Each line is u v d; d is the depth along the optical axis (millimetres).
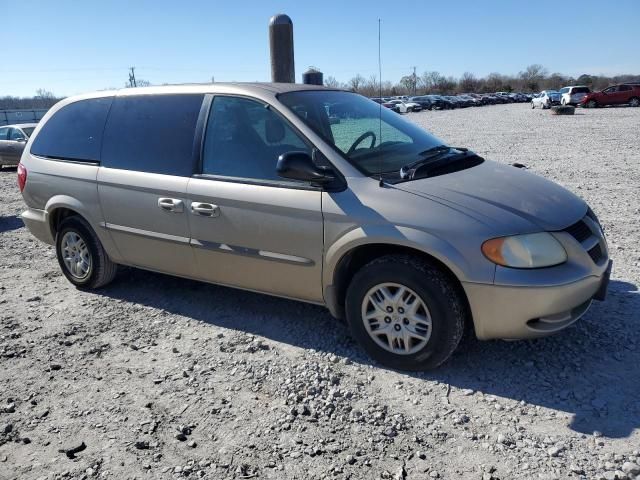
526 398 3170
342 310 3818
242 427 3023
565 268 3182
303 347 3885
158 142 4367
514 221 3193
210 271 4219
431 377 3432
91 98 4941
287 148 3777
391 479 2590
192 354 3861
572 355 3592
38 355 3934
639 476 2520
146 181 4324
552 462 2646
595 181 9625
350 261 3656
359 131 4023
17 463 2811
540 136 19359
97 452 2871
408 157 3881
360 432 2936
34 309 4793
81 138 4895
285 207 3666
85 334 4254
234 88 4102
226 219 3936
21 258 6484
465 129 24641
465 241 3152
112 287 5223
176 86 4461
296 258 3713
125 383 3520
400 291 3379
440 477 2594
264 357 3770
